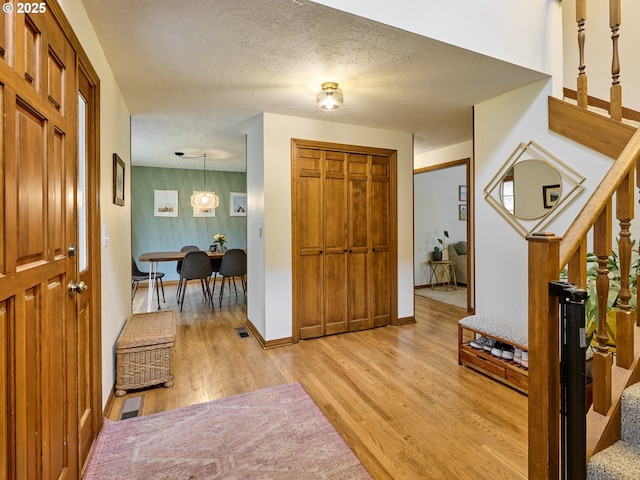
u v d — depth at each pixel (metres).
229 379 2.57
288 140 3.31
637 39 2.76
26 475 1.03
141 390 2.40
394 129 3.80
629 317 1.39
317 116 3.32
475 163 3.01
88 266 1.79
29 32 1.05
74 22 1.49
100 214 1.89
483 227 2.96
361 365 2.81
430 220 6.51
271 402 2.22
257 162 3.46
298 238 3.39
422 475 1.57
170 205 6.75
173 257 4.80
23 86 0.99
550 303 1.14
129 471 1.60
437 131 3.90
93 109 1.83
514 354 2.47
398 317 3.95
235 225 7.28
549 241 1.12
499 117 2.79
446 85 2.58
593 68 3.06
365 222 3.74
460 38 2.04
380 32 1.87
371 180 3.76
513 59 2.25
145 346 2.36
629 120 2.44
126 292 2.85
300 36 1.90
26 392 1.03
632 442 1.30
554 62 2.44
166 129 3.79
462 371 2.69
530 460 1.18
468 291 4.44
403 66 2.28
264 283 3.25
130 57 2.11
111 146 2.27
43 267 1.14
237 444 1.80
